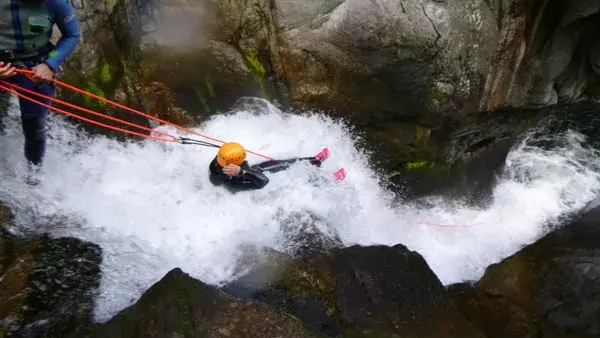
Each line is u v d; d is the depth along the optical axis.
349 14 5.12
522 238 5.88
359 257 4.09
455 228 5.81
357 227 4.95
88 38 4.76
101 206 4.27
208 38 5.43
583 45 5.94
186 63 5.34
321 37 5.29
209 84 5.38
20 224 3.86
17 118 4.47
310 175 4.90
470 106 5.34
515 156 6.99
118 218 4.21
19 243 3.70
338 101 5.51
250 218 4.48
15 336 3.11
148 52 5.28
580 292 4.07
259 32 5.45
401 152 5.61
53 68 3.41
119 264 3.83
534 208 6.31
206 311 3.14
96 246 3.90
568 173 6.78
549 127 7.31
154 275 3.81
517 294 4.34
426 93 5.18
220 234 4.31
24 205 4.02
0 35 3.22
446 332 3.56
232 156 4.33
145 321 3.06
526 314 4.09
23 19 3.20
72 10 3.38
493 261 5.51
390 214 5.53
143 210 4.35
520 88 5.53
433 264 5.30
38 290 3.40
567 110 7.31
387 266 4.03
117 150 4.82
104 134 4.84
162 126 5.11
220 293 3.30
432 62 5.03
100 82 4.89
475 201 6.14
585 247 4.75
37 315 3.27
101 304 3.47
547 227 6.07
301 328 3.13
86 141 4.73
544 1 5.05
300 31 5.37
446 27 4.98
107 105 4.89
